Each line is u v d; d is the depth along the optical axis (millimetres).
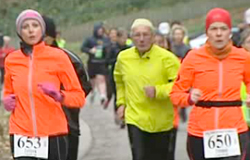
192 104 8508
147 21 10742
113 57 21688
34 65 8305
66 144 8484
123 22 58094
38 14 8359
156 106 10641
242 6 59188
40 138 8297
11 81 8469
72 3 58312
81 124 19953
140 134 10648
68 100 8273
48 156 8328
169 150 10930
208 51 8555
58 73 8367
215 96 8508
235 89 8523
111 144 16531
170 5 60500
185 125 19484
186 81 8680
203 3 60344
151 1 60969
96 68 24688
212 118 8508
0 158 14375
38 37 8320
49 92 8008
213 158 8555
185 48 18438
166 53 10703
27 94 8273
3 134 17031
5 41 30844
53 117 8312
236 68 8523
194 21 58594
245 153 8648
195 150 8703
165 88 10461
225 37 8445
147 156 10805
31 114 8273
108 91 22781
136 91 10695
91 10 58875
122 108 11164
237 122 8531
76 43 54719
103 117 21438
